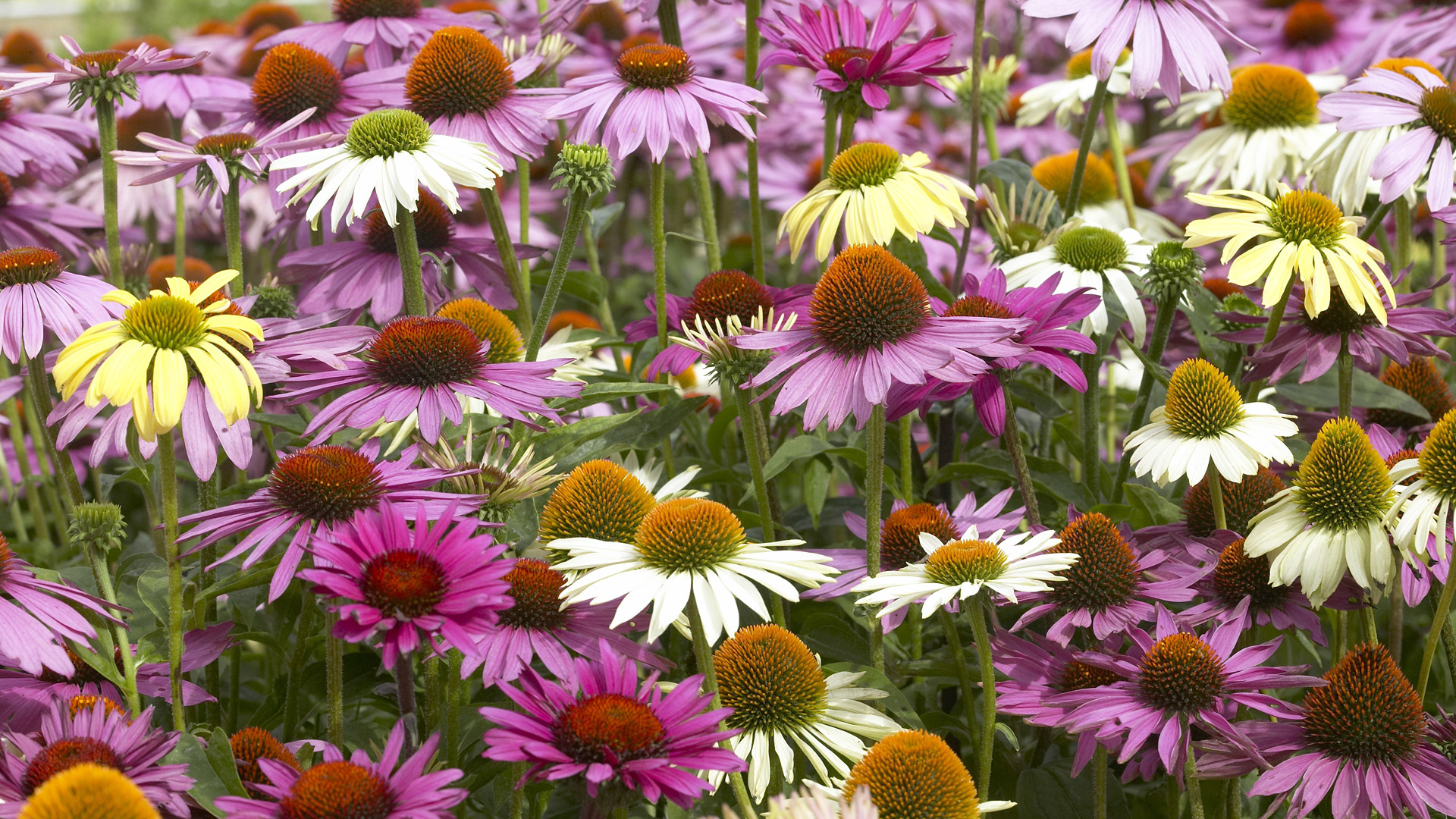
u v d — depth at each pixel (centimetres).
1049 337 161
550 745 148
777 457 166
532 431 166
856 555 165
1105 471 175
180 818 151
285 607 167
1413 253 205
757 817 154
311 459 154
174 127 195
